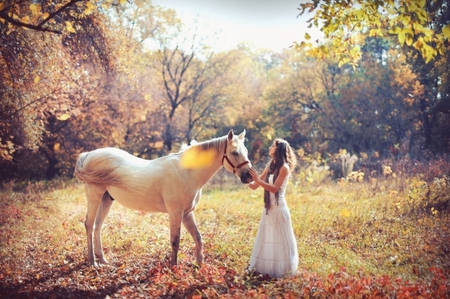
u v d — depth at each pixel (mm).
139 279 5672
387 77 24109
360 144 25078
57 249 7055
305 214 9727
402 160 16406
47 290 5195
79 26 13234
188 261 6289
